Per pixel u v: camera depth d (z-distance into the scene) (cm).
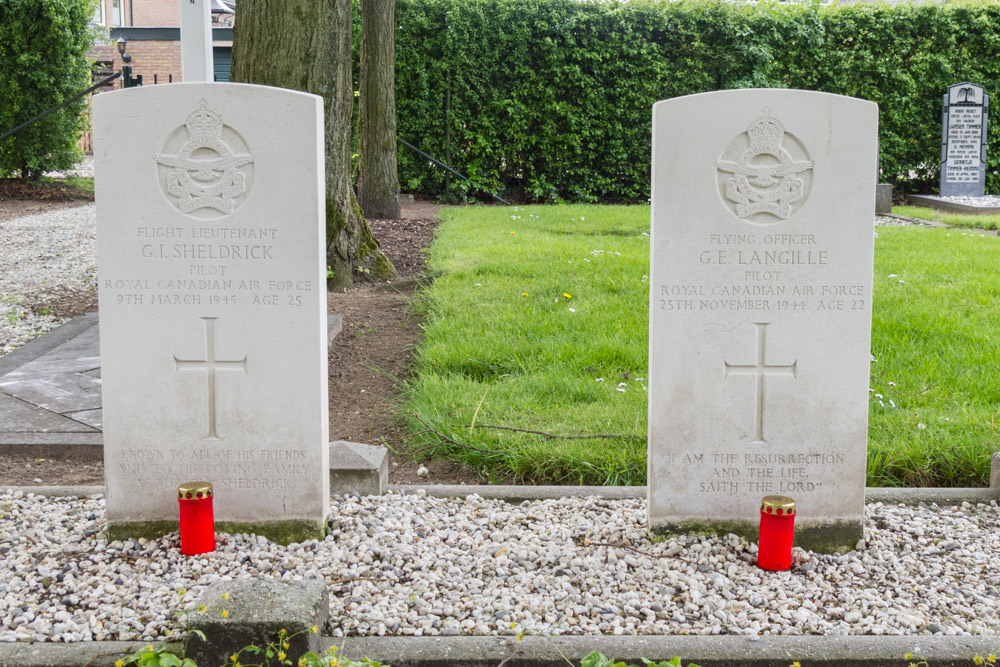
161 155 359
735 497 376
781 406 370
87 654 282
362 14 1331
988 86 1697
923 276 842
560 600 323
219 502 380
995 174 1748
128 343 369
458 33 1598
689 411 371
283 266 366
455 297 757
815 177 355
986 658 284
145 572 346
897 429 486
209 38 716
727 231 359
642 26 1634
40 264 1016
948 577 345
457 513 407
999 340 622
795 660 285
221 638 272
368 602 318
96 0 1673
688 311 364
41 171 1705
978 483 456
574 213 1415
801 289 362
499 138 1664
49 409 542
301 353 371
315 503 379
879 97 1692
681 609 317
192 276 366
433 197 1711
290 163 361
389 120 1348
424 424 503
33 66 1603
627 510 411
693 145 354
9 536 373
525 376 571
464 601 321
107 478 376
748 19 1638
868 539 380
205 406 373
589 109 1655
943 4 1736
